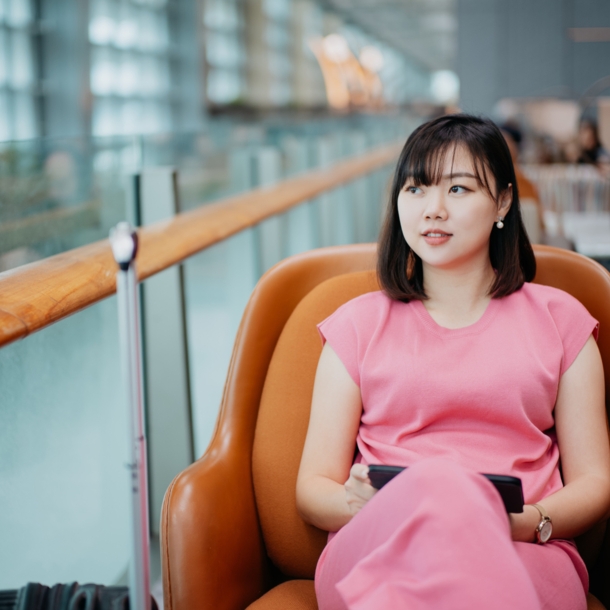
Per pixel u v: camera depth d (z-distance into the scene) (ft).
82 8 30.45
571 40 33.35
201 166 8.02
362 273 4.25
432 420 3.57
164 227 5.46
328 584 3.09
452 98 50.08
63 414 4.29
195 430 6.95
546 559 3.13
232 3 48.93
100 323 4.89
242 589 3.47
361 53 57.06
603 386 3.62
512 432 3.53
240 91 50.06
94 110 33.24
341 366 3.71
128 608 2.54
